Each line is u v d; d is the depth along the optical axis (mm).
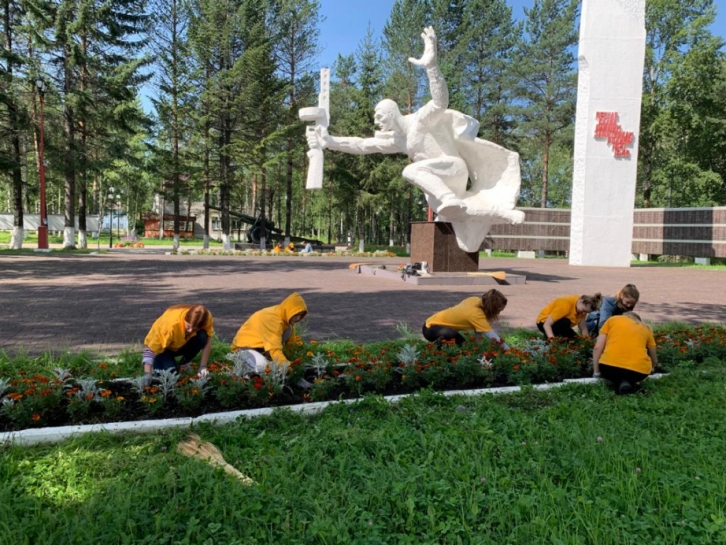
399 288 12898
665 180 39281
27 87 25641
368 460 3305
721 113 32875
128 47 28219
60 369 4336
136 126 31422
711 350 6277
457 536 2502
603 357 5074
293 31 33594
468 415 4176
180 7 29688
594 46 24047
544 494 2865
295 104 32656
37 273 15031
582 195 24391
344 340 6832
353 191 37219
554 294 12273
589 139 24172
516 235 32062
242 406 4277
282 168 49625
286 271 17750
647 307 10953
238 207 54594
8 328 7348
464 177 14320
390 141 14422
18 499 2801
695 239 27453
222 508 2703
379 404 4312
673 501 2844
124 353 5625
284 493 2863
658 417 4207
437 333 6039
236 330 7496
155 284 12938
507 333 7348
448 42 38188
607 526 2613
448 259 14602
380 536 2535
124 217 61312
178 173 30078
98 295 10773
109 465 3217
